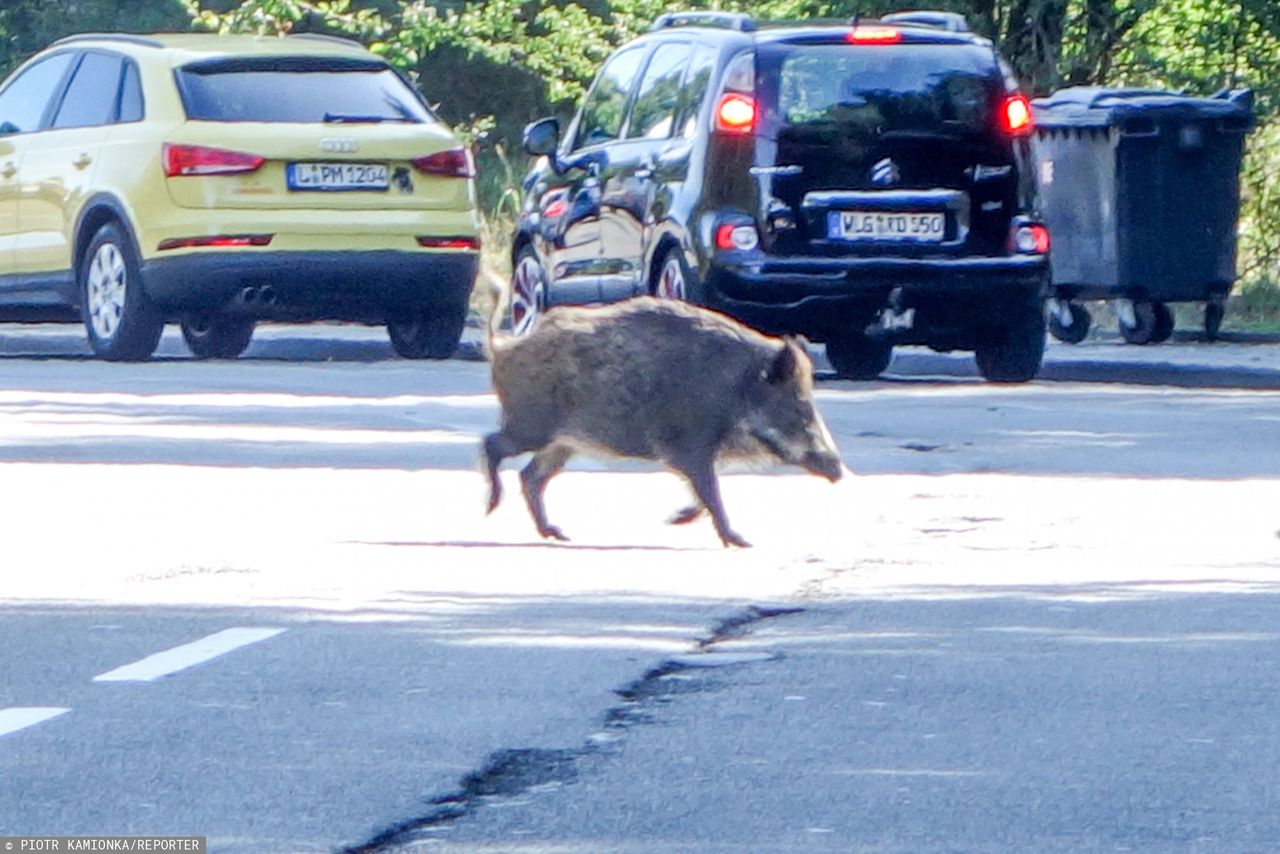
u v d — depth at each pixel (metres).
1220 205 39.31
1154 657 15.66
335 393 31.00
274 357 37.94
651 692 14.62
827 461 20.83
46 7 62.59
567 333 20.72
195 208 34.19
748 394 20.62
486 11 59.38
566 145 36.31
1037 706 14.30
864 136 32.28
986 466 24.75
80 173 35.66
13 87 37.78
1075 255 39.78
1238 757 13.18
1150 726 13.85
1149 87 48.25
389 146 34.91
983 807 12.18
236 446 25.61
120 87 35.72
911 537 20.56
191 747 13.24
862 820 11.94
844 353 35.75
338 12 58.38
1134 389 33.16
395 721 13.84
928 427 27.88
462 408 29.25
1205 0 47.59
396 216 34.84
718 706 14.27
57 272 36.19
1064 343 41.09
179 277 34.19
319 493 22.61
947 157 32.50
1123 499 22.58
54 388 31.17
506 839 11.59
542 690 14.64
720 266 31.89
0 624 16.62
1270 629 16.58
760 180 32.03
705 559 19.48
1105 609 17.28
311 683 14.81
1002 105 32.72
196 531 20.50
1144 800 12.33
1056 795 12.41
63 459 24.53
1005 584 18.27
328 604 17.39
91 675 15.04
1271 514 21.73
